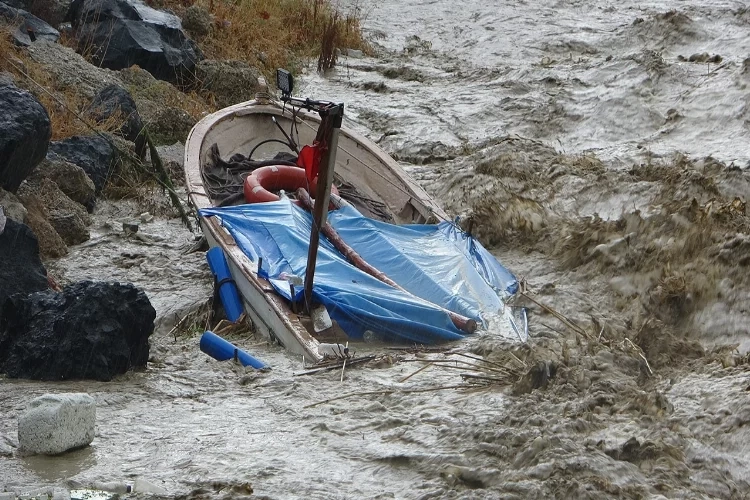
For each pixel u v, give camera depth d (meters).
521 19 90.12
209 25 75.62
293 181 43.78
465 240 40.44
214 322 37.72
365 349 33.00
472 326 34.12
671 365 30.59
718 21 80.25
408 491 22.27
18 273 33.69
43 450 24.06
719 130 56.59
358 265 37.28
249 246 38.09
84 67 59.94
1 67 54.12
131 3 69.69
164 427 25.91
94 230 46.25
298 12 85.12
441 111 64.69
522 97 65.19
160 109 58.50
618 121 59.88
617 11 92.88
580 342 31.52
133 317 30.11
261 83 50.47
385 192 46.56
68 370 29.28
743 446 24.20
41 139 40.50
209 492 22.03
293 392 28.33
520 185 48.56
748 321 34.53
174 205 47.62
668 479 22.50
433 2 96.75
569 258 40.84
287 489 22.34
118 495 21.91
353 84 72.88
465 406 26.81
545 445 23.05
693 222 39.56
